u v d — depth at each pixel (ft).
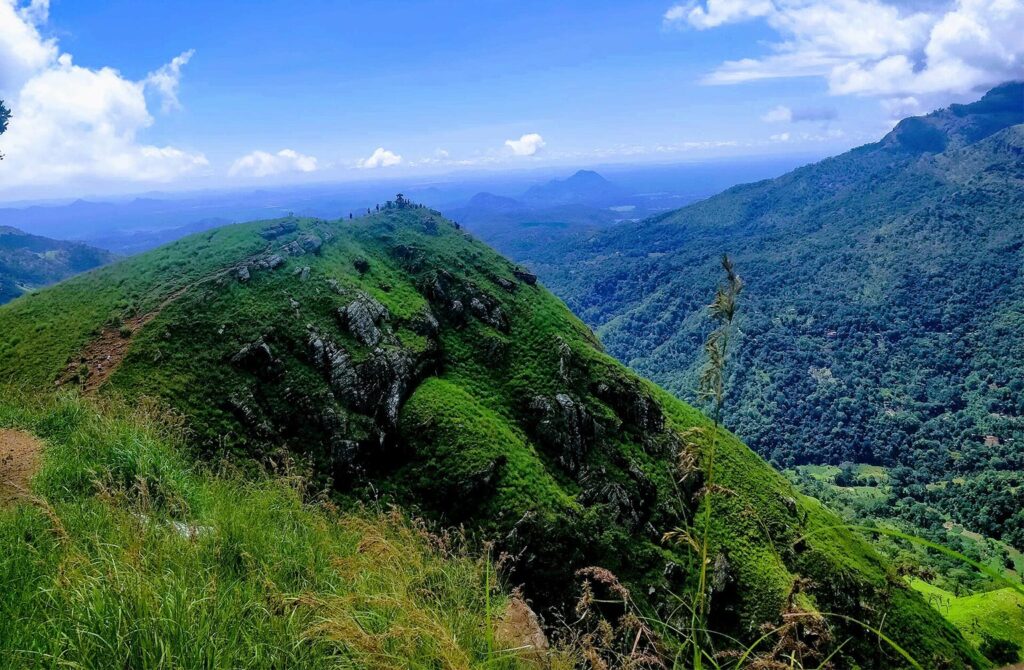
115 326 203.51
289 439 188.65
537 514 179.93
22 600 17.87
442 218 375.45
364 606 20.43
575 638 20.70
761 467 248.73
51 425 46.29
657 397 264.93
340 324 227.81
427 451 199.62
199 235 278.67
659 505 215.72
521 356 263.08
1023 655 229.86
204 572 21.21
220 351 199.62
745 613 168.25
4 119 122.62
